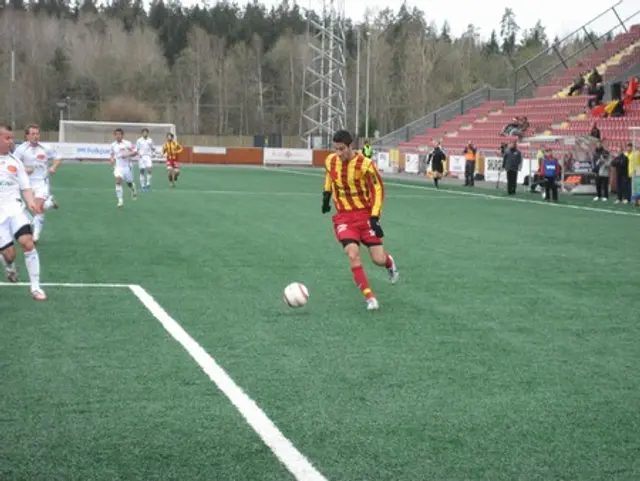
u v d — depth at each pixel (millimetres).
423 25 122312
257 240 14766
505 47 124625
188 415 5262
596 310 8984
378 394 5781
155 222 17703
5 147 9016
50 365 6367
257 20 121312
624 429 5137
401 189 32844
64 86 94625
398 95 98875
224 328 7750
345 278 10852
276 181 35656
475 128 47500
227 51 110188
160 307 8656
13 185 9102
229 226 17109
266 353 6848
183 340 7211
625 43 45656
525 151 38719
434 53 101188
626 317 8625
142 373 6188
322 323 8070
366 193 9102
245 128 100312
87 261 11898
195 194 26688
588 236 16797
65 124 58406
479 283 10656
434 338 7523
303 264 11984
